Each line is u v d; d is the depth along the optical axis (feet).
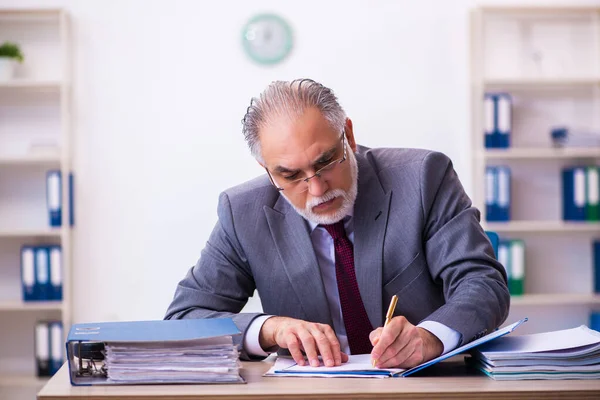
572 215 14.30
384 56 14.28
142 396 4.09
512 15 14.61
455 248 5.57
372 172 5.95
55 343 13.44
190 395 4.09
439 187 5.86
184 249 14.17
